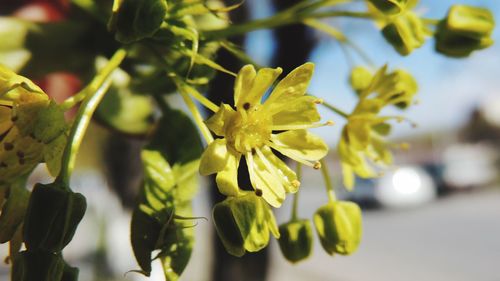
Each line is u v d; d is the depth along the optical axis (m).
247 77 0.08
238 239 0.08
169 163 0.09
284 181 0.08
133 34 0.08
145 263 0.08
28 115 0.08
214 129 0.08
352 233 0.09
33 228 0.08
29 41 0.09
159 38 0.09
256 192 0.08
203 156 0.08
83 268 0.41
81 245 0.51
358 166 0.09
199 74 0.09
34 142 0.08
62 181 0.08
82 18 0.10
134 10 0.08
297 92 0.08
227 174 0.08
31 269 0.08
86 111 0.08
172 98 0.09
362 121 0.09
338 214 0.09
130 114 0.10
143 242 0.09
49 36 0.10
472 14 0.10
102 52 0.10
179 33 0.08
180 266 0.09
